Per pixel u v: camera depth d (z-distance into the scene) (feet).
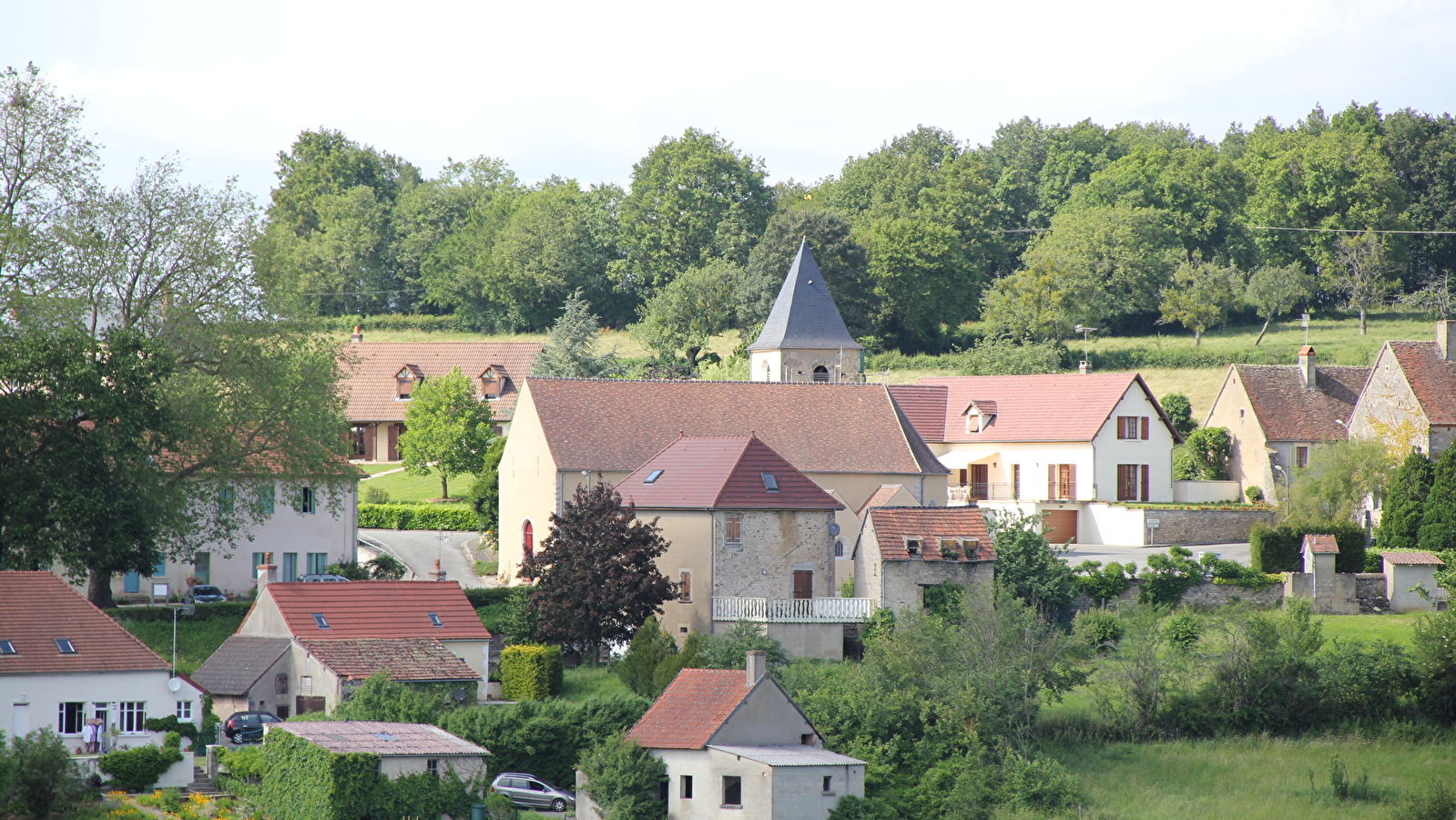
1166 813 586.04
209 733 628.69
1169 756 650.02
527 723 621.31
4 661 590.14
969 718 641.81
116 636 618.85
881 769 609.83
